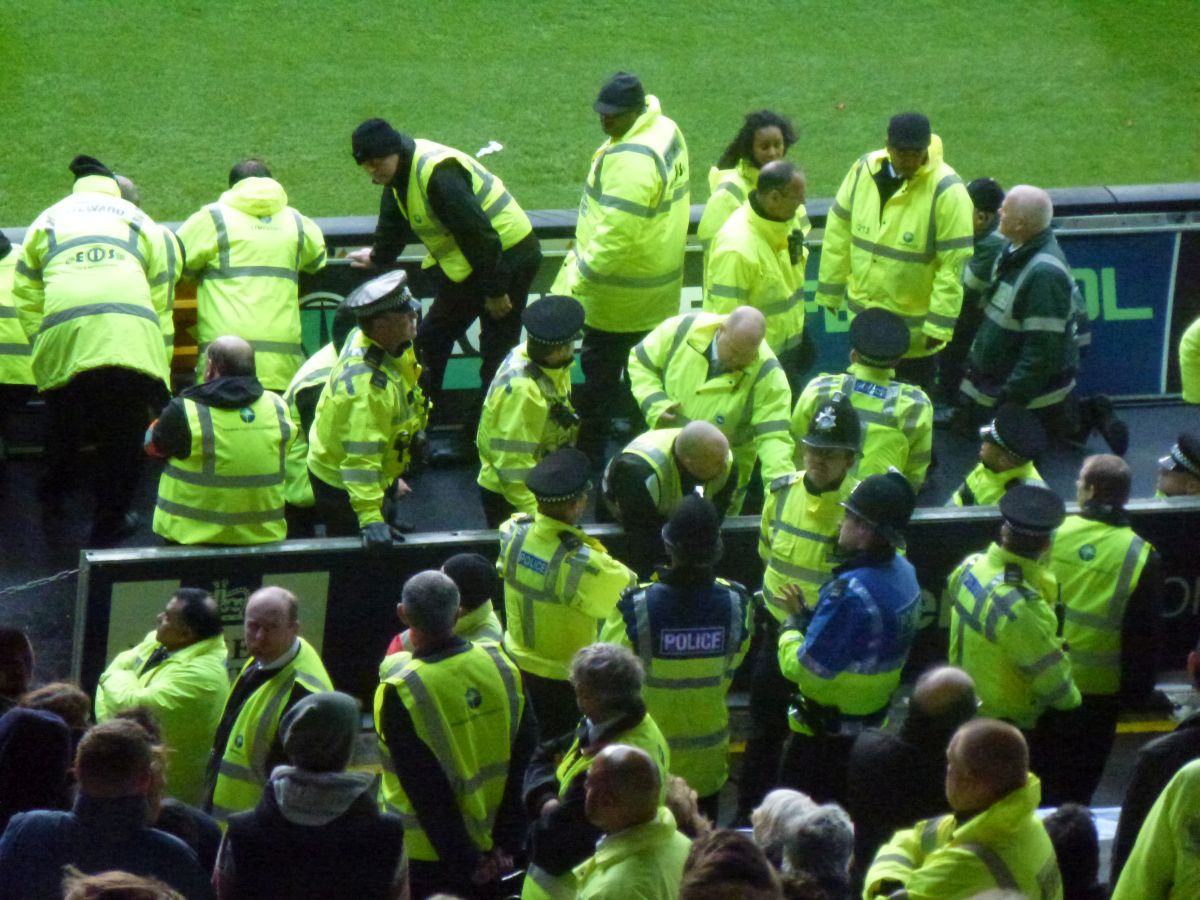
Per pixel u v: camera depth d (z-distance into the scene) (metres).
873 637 12.14
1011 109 31.16
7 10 31.81
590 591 13.37
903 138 17.72
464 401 19.84
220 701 12.96
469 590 12.17
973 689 10.87
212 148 28.97
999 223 19.78
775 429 15.67
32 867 9.10
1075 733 14.02
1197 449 15.91
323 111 30.09
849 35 32.94
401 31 32.25
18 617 16.88
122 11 32.09
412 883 11.68
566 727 13.89
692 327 16.06
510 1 33.31
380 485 15.30
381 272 19.59
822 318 20.72
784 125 18.67
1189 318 20.98
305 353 19.86
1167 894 9.24
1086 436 20.17
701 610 12.09
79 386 16.92
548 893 10.20
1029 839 9.09
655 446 14.57
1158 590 13.76
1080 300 19.58
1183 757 10.34
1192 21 33.62
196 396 15.01
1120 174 29.59
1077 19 33.59
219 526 15.07
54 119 29.28
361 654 15.60
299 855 9.31
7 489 18.58
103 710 13.00
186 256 18.25
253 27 32.03
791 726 12.75
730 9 33.47
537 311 15.15
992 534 15.79
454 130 29.83
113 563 14.71
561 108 30.55
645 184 17.89
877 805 10.96
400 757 11.09
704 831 9.81
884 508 12.12
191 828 10.23
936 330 18.39
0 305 18.53
